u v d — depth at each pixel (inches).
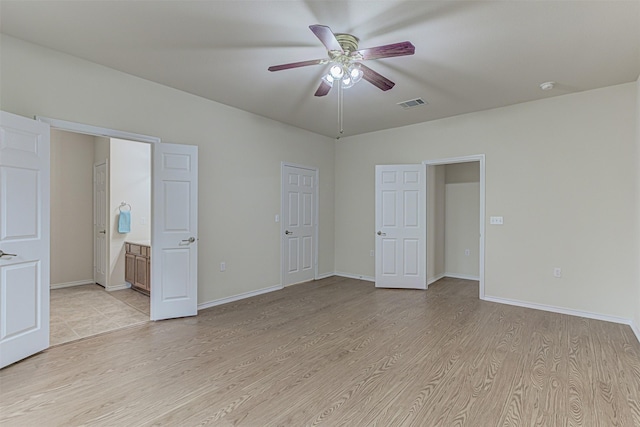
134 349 112.4
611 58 115.0
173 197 143.9
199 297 158.4
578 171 148.5
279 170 199.3
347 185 236.4
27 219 103.7
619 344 116.6
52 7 89.0
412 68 123.9
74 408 78.9
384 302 171.2
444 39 103.5
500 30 98.2
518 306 163.2
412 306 163.8
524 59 116.4
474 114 178.1
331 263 240.4
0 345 96.1
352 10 89.7
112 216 199.0
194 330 130.6
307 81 138.0
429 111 176.2
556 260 153.9
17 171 100.6
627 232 137.6
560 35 100.3
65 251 205.9
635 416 76.4
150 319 142.2
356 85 140.7
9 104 104.7
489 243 173.0
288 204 206.1
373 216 222.7
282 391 86.9
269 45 109.8
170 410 78.5
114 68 127.3
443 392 86.5
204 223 160.2
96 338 121.9
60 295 185.0
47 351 110.1
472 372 97.0
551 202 155.0
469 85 140.1
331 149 239.3
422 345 116.2
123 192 203.0
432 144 194.5
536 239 159.2
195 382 91.1
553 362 103.0
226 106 168.9
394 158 211.6
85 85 120.9
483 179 174.6
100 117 124.6
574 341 119.3
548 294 156.0
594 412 78.0
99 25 98.1
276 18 94.1
